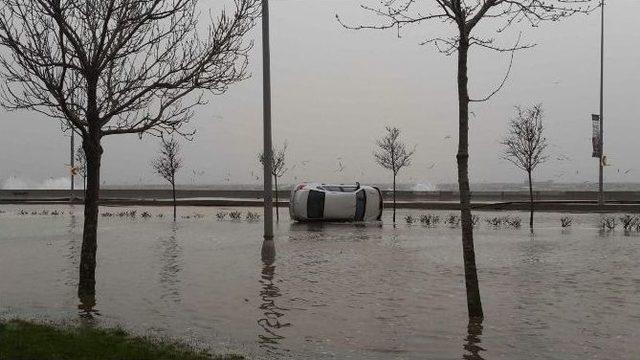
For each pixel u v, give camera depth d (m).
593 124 38.28
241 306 9.37
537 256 15.22
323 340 7.41
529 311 8.86
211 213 36.44
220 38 10.03
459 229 24.45
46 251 16.75
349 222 29.30
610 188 141.50
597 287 10.77
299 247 17.75
